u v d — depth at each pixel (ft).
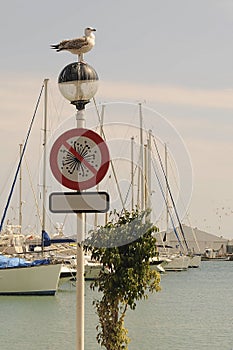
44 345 135.64
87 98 42.93
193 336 148.15
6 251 304.09
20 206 324.19
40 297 227.61
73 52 43.93
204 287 328.29
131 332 153.58
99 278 77.61
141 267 76.02
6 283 227.40
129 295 75.72
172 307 214.28
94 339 136.67
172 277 414.82
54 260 243.81
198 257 532.32
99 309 77.77
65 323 170.60
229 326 165.99
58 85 43.42
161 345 134.82
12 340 142.41
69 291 251.39
